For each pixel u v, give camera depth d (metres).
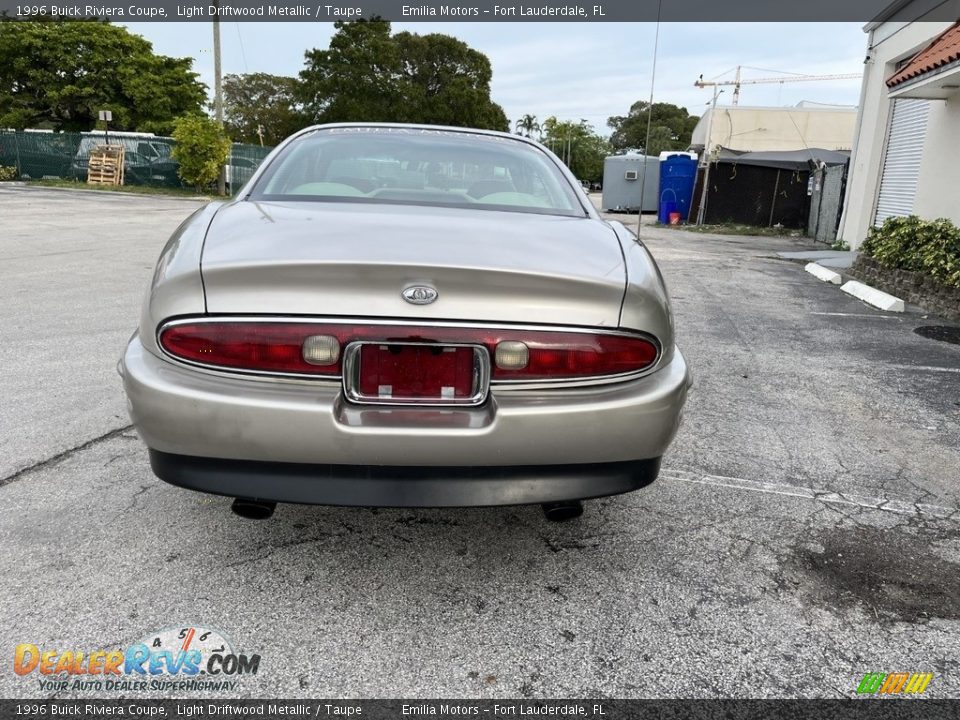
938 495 2.92
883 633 2.00
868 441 3.51
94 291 6.43
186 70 40.31
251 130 61.69
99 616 1.93
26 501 2.53
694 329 6.03
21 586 2.03
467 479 1.81
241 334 1.74
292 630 1.91
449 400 1.80
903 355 5.31
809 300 7.82
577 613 2.03
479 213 2.39
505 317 1.77
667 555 2.36
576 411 1.78
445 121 54.22
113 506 2.51
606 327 1.83
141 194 23.88
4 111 37.78
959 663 1.88
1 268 7.59
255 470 1.78
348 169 2.64
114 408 3.47
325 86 50.62
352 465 1.77
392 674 1.77
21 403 3.51
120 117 38.00
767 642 1.94
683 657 1.87
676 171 21.91
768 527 2.58
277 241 1.93
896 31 12.34
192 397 1.72
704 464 3.14
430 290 1.75
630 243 2.29
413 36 55.19
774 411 3.93
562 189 2.74
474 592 2.11
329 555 2.27
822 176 17.06
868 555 2.41
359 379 1.78
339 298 1.74
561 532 2.48
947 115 9.49
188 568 2.16
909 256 7.85
